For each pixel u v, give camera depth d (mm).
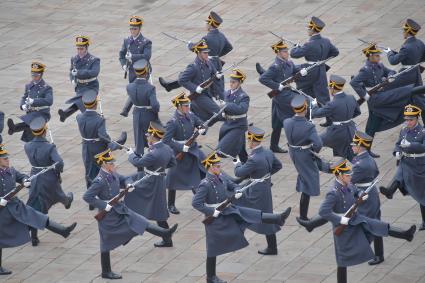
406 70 77312
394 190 66125
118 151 78000
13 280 62531
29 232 64125
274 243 63844
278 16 99375
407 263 62469
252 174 63688
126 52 81750
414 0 101375
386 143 77688
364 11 99375
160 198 65812
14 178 63625
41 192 66250
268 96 79250
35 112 75750
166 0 104312
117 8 103312
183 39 95875
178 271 62844
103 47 95312
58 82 89375
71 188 73125
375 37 94062
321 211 59406
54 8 104000
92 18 101375
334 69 88688
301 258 63656
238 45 94125
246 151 75062
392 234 59750
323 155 75875
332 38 94250
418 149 65062
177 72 90188
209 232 61031
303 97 67500
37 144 66250
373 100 75500
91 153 70688
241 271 62531
